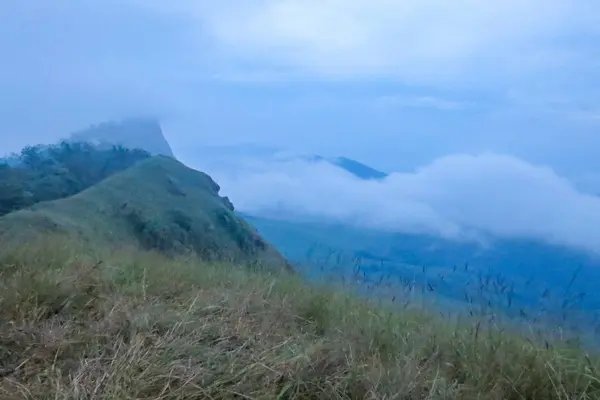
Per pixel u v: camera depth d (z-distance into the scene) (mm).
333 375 3574
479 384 3596
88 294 4914
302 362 3654
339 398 3383
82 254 6492
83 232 10570
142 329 4070
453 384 3568
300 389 3463
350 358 3799
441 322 4930
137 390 3232
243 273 6449
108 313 4395
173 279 5668
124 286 5188
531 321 4738
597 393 3586
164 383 3357
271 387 3439
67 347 3859
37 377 3453
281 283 5945
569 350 4215
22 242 6742
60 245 6785
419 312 5215
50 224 10367
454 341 4266
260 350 3900
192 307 4590
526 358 3930
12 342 3908
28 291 4656
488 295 5105
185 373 3445
